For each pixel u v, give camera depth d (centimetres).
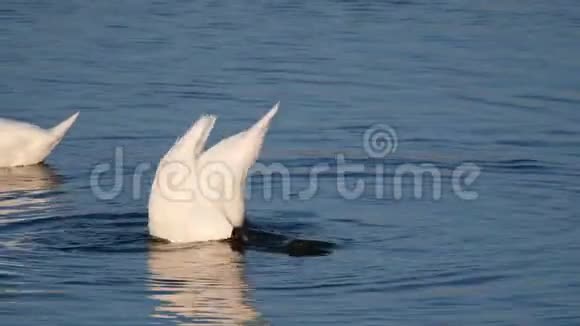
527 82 2408
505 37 2831
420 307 1272
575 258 1429
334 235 1523
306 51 2659
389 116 2142
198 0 3262
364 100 2255
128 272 1377
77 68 2478
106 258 1427
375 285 1339
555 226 1559
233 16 3045
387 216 1605
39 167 1877
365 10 3152
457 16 3084
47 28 2855
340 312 1254
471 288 1330
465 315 1247
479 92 2327
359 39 2794
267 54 2623
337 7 3192
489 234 1526
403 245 1483
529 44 2756
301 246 1470
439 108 2208
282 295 1305
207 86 2341
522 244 1483
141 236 1515
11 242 1488
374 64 2548
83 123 2095
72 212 1627
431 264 1411
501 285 1339
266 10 3133
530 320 1231
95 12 3058
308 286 1336
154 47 2673
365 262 1416
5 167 1880
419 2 3284
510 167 1845
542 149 1947
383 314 1248
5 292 1307
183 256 1433
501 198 1688
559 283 1344
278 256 1435
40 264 1402
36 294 1302
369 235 1523
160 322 1223
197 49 2659
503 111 2192
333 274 1377
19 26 2867
